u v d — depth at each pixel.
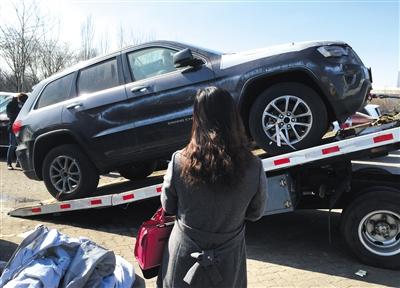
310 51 4.81
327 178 4.97
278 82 5.07
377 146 4.36
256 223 6.14
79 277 2.73
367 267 4.56
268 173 4.86
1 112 11.68
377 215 4.45
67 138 6.23
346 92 4.80
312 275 4.40
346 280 4.26
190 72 5.33
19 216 6.61
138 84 5.60
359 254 4.56
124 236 5.72
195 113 2.25
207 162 2.14
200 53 5.41
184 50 5.08
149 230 2.48
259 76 4.95
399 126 4.66
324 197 5.04
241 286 2.35
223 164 2.13
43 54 28.61
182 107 5.30
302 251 5.07
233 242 2.27
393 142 4.26
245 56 5.14
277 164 4.67
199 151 2.17
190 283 2.19
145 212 6.80
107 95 5.77
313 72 4.74
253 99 5.20
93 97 5.87
